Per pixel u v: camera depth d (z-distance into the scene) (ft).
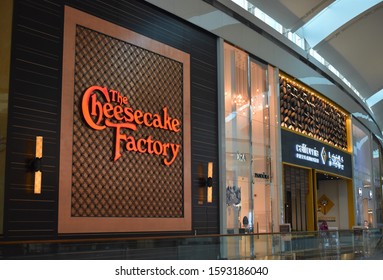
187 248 37.40
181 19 57.41
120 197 47.47
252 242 42.60
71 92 44.21
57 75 43.39
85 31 46.21
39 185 40.50
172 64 55.83
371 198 133.28
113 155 47.14
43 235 40.91
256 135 70.38
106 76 47.60
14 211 39.40
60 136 42.96
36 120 41.52
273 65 75.87
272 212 71.61
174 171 54.24
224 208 59.93
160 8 54.34
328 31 90.53
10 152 39.60
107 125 46.68
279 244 45.11
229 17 65.31
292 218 82.33
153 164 51.57
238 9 66.85
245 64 68.85
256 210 68.44
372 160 138.41
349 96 112.27
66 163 43.11
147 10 53.21
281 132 77.41
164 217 52.06
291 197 82.58
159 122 52.49
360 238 55.67
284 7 77.61
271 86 75.66
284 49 79.77
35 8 42.45
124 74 49.52
